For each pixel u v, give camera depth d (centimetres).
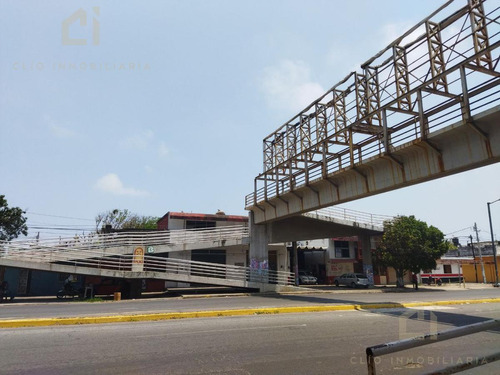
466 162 1417
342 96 2291
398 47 1841
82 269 2358
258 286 2802
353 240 4422
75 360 676
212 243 2898
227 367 633
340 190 2139
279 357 699
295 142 2805
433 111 1533
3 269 2973
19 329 992
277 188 2728
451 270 5062
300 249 4125
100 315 1201
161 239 2828
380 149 1781
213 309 1439
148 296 2653
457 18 1566
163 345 797
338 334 934
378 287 3603
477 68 1436
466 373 598
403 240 3350
